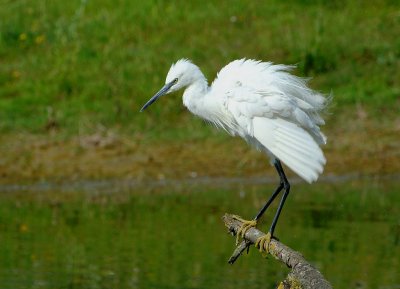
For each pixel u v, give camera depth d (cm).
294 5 1984
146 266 1112
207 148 1619
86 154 1598
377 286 1036
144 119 1684
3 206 1394
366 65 1805
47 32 1919
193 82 977
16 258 1138
